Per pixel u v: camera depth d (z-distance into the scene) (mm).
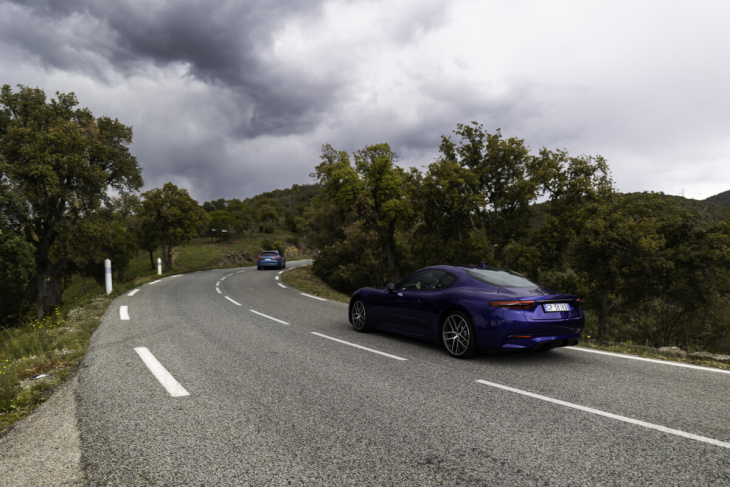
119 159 30594
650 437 3018
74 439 2951
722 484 2330
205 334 7305
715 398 3975
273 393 4023
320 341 6715
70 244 27797
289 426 3186
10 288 32188
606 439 2975
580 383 4457
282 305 12094
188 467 2520
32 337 7090
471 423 3271
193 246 85625
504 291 5484
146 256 76625
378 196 34500
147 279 22047
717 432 3117
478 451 2768
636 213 27234
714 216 37844
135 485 2309
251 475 2420
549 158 31281
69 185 27875
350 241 38125
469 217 32938
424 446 2838
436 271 6520
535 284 5910
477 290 5691
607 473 2463
